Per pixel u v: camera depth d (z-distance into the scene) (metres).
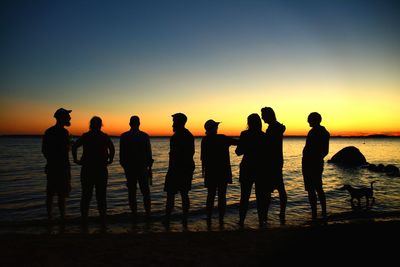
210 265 3.63
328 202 9.98
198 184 16.08
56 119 6.20
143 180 6.55
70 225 6.52
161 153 57.78
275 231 5.26
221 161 6.01
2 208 9.84
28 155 47.72
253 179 5.75
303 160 6.27
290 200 10.33
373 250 4.14
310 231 5.22
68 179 6.32
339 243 4.47
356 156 31.38
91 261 3.70
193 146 6.11
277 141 5.81
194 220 7.14
